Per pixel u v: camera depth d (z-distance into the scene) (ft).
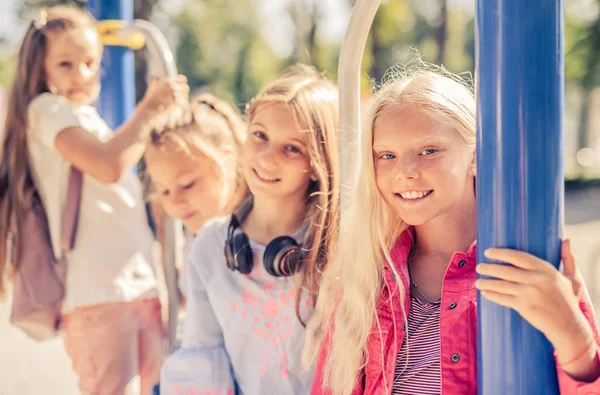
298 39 69.82
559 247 4.00
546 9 3.84
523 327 3.99
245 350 6.49
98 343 8.59
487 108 3.98
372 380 5.32
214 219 7.16
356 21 5.67
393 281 5.34
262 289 6.48
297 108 6.47
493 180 3.98
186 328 6.81
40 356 16.56
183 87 8.79
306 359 6.01
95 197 8.80
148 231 9.34
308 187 6.70
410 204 4.94
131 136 8.45
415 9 82.28
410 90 5.07
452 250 5.30
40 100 8.75
